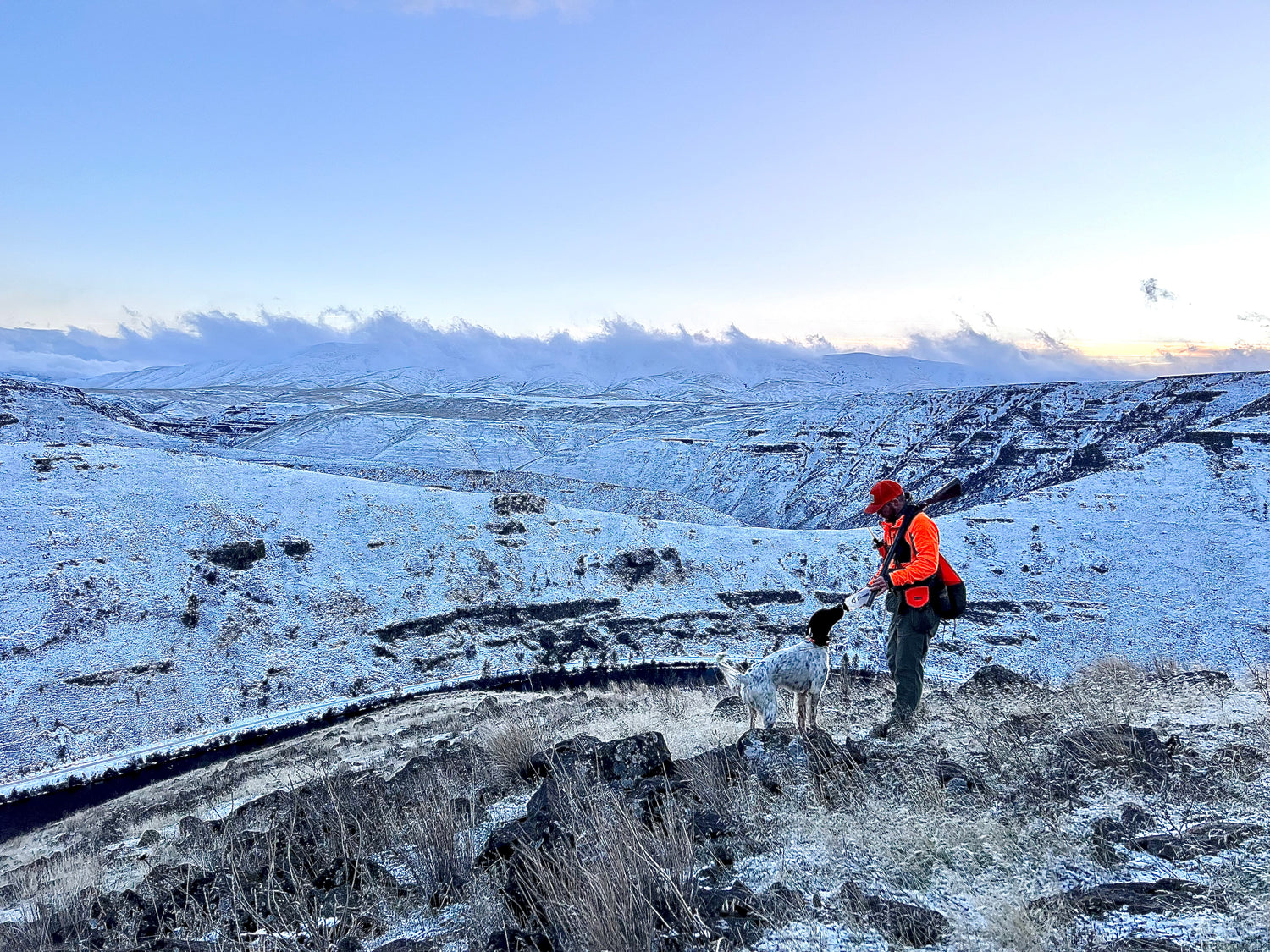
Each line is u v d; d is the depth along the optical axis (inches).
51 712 2338.8
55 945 163.5
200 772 911.0
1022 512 4229.8
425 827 175.2
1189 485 4414.4
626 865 122.0
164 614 2827.3
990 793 148.5
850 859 128.0
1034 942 93.8
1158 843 120.0
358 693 2881.4
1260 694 237.6
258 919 147.0
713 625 3668.8
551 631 3440.0
